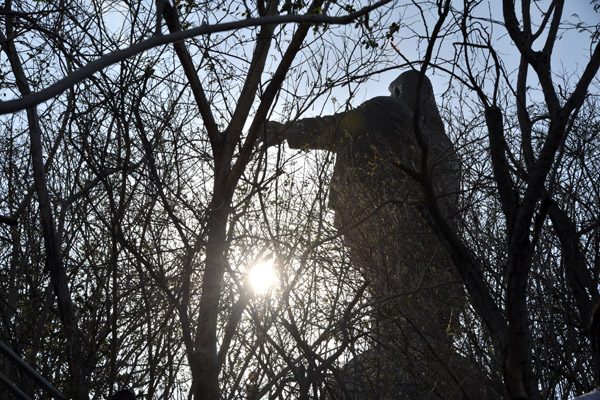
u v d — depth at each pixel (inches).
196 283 306.5
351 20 172.9
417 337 381.1
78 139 296.7
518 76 258.2
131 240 296.5
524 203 191.9
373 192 407.2
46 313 335.0
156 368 321.1
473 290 209.2
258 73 288.5
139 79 284.4
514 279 188.7
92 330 309.0
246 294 268.4
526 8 254.8
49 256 288.2
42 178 292.2
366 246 378.9
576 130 354.3
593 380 326.3
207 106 279.7
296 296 309.1
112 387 282.4
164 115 304.8
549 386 324.2
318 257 319.3
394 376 352.2
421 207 227.6
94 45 283.4
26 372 229.5
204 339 257.3
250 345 290.7
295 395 304.0
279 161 302.0
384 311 347.6
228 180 273.6
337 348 304.5
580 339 327.6
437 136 434.9
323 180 340.5
